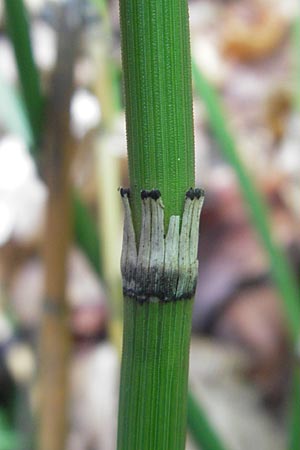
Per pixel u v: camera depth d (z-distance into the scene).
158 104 0.10
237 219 0.31
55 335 0.16
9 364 0.23
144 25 0.10
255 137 0.36
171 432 0.11
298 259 0.30
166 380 0.11
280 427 0.25
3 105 0.15
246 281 0.30
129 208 0.10
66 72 0.14
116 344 0.16
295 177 0.33
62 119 0.14
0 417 0.21
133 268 0.10
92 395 0.26
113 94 0.16
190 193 0.10
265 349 0.27
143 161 0.10
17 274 0.30
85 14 0.14
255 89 0.39
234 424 0.25
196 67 0.16
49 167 0.15
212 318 0.29
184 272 0.10
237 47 0.41
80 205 0.16
